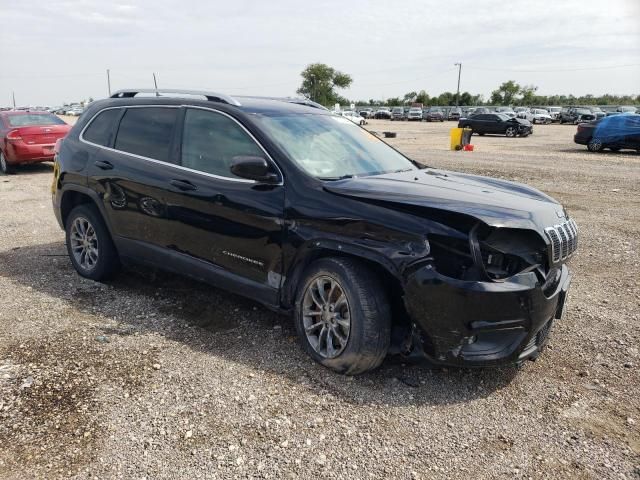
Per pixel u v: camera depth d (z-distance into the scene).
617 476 2.63
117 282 5.21
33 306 4.58
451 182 3.97
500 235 3.09
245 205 3.83
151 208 4.48
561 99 102.31
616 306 4.75
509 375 3.57
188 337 4.03
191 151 4.30
